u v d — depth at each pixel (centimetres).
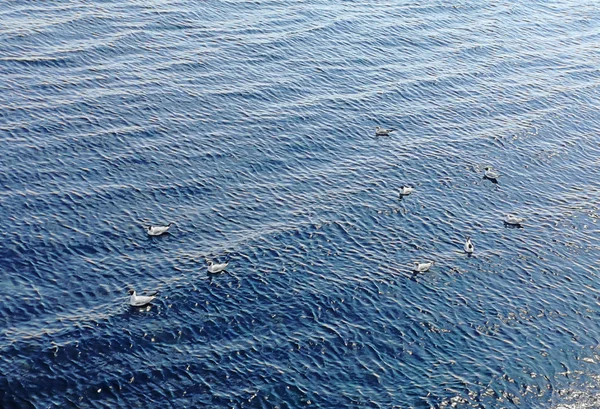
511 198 7569
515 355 5634
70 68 9019
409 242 6812
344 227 6938
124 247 6525
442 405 5172
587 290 6359
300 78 9362
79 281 6106
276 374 5344
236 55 9700
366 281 6275
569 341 5800
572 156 8356
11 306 5788
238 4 11044
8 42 9312
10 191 7031
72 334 5569
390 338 5722
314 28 10581
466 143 8406
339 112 8769
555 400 5291
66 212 6862
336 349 5588
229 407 5081
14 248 6372
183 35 10038
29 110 8181
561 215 7350
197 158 7775
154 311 5831
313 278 6272
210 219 6950
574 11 12125
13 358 5325
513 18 11656
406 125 8669
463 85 9594
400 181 7675
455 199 7475
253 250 6562
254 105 8738
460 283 6341
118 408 5047
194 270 6288
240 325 5756
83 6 10419
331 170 7788
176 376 5294
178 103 8612
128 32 9919
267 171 7700
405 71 9788
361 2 11588
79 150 7688
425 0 11894
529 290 6322
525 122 8900
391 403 5166
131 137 7969
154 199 7156
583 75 10094
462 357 5591
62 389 5150
